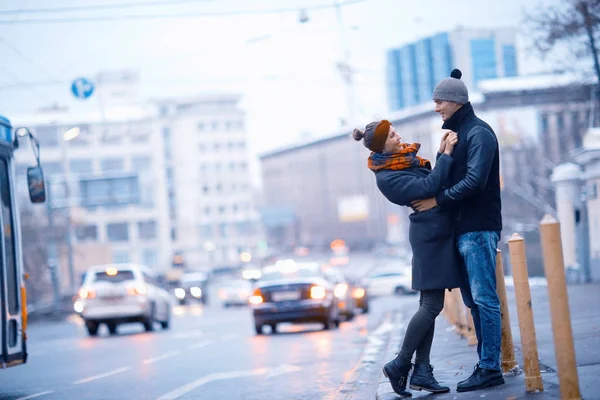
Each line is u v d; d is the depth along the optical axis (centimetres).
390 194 862
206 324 3816
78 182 6675
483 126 841
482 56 7506
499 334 858
